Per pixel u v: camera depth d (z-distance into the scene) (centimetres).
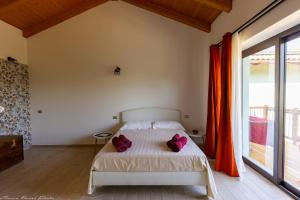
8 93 427
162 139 345
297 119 282
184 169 261
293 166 283
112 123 494
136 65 488
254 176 318
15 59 445
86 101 493
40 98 497
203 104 487
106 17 484
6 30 427
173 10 453
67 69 491
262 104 349
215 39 421
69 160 403
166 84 489
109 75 490
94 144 498
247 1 289
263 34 279
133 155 264
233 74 324
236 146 318
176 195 265
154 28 484
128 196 263
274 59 292
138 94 490
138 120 487
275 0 223
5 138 372
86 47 488
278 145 282
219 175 323
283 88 278
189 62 486
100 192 273
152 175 261
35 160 403
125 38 486
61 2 436
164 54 486
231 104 327
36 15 445
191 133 459
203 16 427
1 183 303
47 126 500
